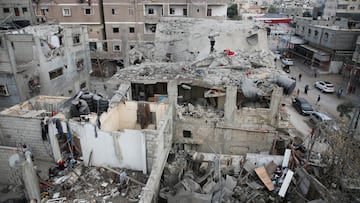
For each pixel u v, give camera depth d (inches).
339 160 554.6
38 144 471.2
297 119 1048.8
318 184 511.8
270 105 582.2
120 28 1430.9
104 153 439.8
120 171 441.4
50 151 470.3
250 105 629.9
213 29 858.1
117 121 526.9
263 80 624.7
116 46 1429.6
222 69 679.7
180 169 542.0
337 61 1583.4
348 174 543.2
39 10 1409.9
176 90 603.8
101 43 1429.6
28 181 366.9
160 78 619.2
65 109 530.9
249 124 607.5
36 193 376.8
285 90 597.9
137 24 1419.8
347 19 1785.2
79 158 466.3
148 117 528.7
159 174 460.8
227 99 583.8
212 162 584.4
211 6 1390.3
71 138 451.2
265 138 618.5
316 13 2787.9
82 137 433.1
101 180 422.0
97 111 567.8
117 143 424.5
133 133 412.5
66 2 1396.4
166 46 879.1
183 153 612.4
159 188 470.6
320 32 1702.8
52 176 430.9
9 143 483.5
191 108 644.7
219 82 600.7
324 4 3011.8
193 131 637.9
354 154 554.9
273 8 3656.5
